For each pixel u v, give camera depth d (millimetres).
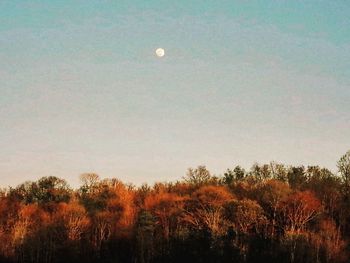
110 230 123125
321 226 111562
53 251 115500
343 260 102000
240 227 114812
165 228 119750
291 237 105250
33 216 128625
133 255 114062
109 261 112688
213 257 106125
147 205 130875
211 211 115062
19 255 114250
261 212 116812
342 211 118562
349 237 112000
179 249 111500
